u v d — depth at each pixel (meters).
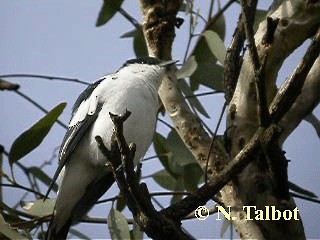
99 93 6.68
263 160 5.76
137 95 6.61
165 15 7.38
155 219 4.88
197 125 6.50
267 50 5.94
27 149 6.86
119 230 6.37
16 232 6.23
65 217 6.66
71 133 6.67
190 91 7.43
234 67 6.41
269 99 6.07
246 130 5.99
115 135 4.63
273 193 5.71
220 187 5.20
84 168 6.64
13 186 6.88
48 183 7.70
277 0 6.16
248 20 5.07
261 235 5.74
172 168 7.63
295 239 5.70
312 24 5.97
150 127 6.70
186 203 5.15
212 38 6.95
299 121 5.89
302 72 5.00
